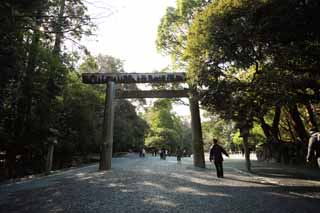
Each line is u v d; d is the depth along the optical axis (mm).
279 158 23656
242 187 10117
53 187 10805
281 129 29781
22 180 13508
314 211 6246
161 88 21141
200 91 12984
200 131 20375
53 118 17203
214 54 10781
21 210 6844
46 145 16844
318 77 11062
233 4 9953
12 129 15203
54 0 9539
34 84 14867
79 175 15547
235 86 11547
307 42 9633
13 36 9141
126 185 10812
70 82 21297
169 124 58094
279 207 6676
